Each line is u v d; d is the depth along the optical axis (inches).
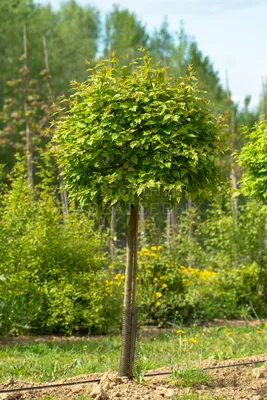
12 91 1171.3
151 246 512.7
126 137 211.8
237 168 821.2
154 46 1430.9
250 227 525.3
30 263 404.8
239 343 346.3
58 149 224.7
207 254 537.6
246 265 525.3
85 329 421.4
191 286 500.4
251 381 228.5
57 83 1241.4
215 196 244.2
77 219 434.9
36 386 223.3
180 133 215.5
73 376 257.1
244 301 514.3
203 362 263.6
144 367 271.7
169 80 230.2
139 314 433.7
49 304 402.6
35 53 1253.7
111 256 486.9
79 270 419.8
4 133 836.6
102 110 217.2
